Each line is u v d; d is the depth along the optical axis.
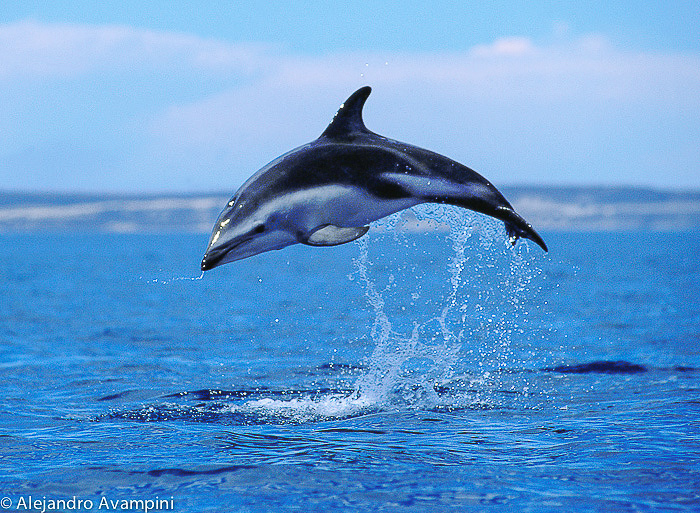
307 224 26.08
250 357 50.41
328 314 76.56
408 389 39.09
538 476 24.48
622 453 26.77
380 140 27.67
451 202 27.06
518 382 40.59
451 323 67.44
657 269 153.00
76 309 86.94
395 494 23.02
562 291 100.44
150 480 24.53
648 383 39.81
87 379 42.81
